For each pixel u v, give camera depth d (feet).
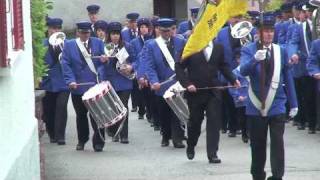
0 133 25.36
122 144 60.64
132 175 47.57
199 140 61.87
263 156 40.52
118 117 53.21
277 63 40.16
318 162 50.75
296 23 66.08
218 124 50.55
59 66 60.75
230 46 60.90
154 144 60.44
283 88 40.50
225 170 48.32
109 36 60.44
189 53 45.62
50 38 60.64
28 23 34.53
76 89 56.75
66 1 134.21
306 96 64.13
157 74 58.18
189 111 50.31
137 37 71.00
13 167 27.09
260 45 40.40
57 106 60.70
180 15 143.95
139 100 75.82
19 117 30.30
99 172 48.73
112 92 53.26
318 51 58.39
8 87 27.50
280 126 39.96
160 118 59.31
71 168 50.26
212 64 49.62
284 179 45.24
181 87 52.65
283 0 83.61
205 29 44.50
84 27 56.90
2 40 25.85
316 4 62.90
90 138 63.46
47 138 65.36
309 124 64.13
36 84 41.65
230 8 43.88
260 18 40.63
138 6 137.90
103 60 57.57
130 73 59.72
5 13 25.85
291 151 55.21
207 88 49.52
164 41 58.23
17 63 29.91
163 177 46.73
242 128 59.82
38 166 35.99
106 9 136.67
